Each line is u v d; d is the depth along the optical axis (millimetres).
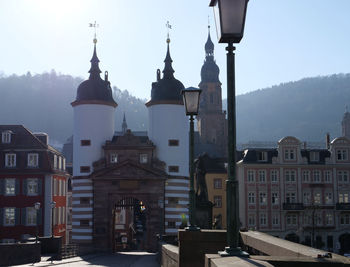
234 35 7055
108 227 52156
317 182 75000
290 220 73875
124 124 160875
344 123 128000
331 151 75938
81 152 54500
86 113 54938
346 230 74500
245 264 5379
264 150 75188
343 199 75125
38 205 35281
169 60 57031
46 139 65188
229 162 7137
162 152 54312
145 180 52344
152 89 56500
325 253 6707
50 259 35875
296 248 8227
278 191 74125
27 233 58312
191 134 15156
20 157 59656
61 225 66562
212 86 134750
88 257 41500
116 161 53844
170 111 54812
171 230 52344
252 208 73562
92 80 56188
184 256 12492
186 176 55062
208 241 12492
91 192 53156
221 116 132625
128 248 65312
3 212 58344
